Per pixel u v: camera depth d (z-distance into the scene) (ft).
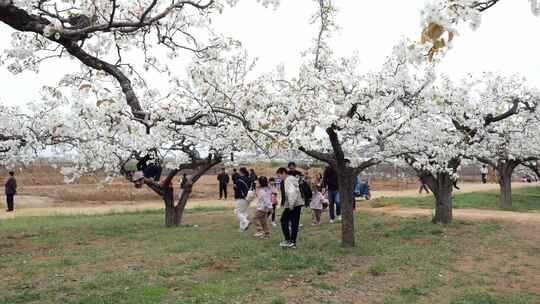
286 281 24.35
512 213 58.18
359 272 26.86
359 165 35.17
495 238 38.63
